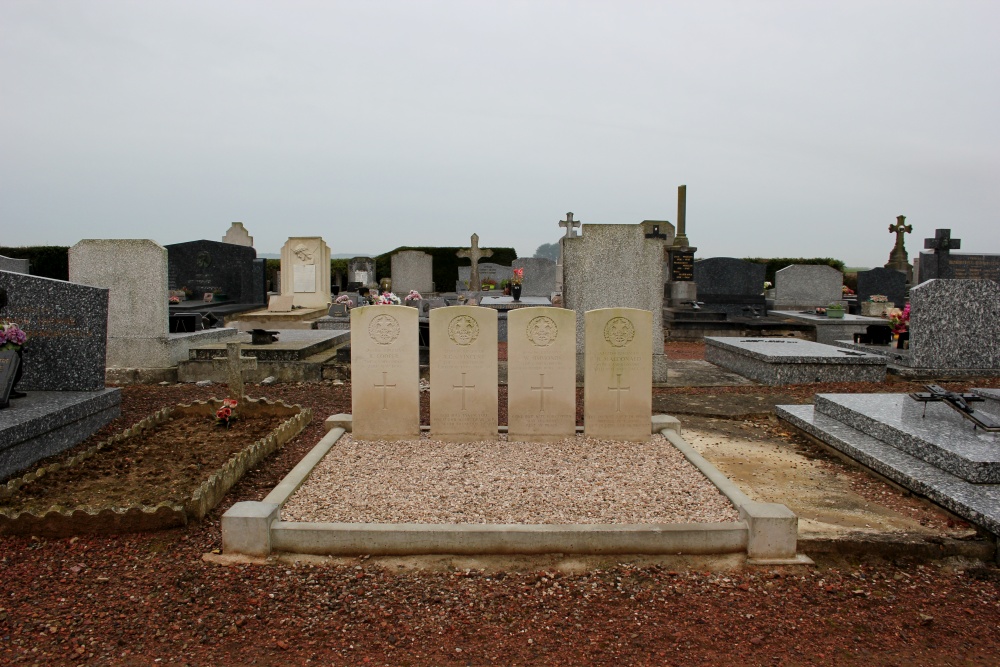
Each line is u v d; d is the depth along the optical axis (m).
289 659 3.26
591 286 10.56
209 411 7.60
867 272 22.41
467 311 6.35
